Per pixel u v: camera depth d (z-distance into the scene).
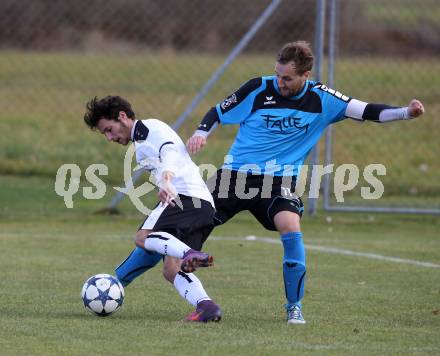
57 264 27.39
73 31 64.75
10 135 50.53
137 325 19.02
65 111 56.69
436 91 57.88
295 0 64.25
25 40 63.88
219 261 28.58
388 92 57.12
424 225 38.00
